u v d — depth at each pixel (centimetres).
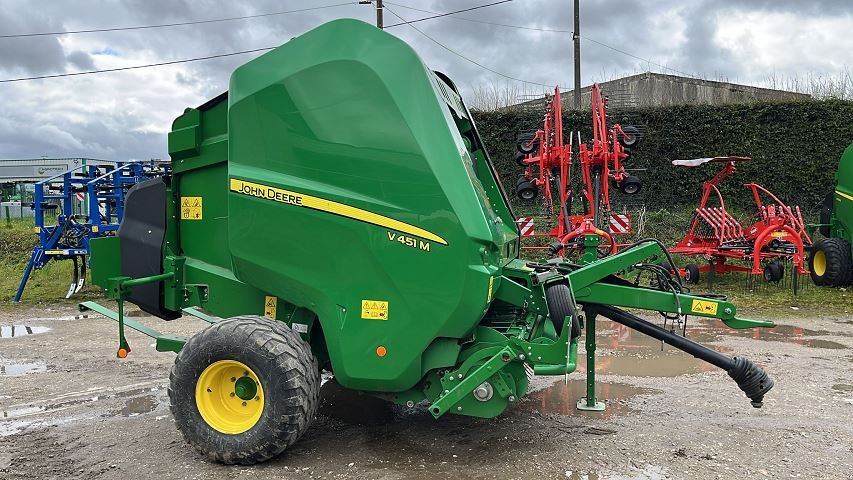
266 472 380
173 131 459
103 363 659
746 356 678
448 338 385
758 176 1605
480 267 374
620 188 1209
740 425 464
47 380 596
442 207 373
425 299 378
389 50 387
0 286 1205
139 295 475
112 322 895
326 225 387
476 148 548
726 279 1259
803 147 1576
